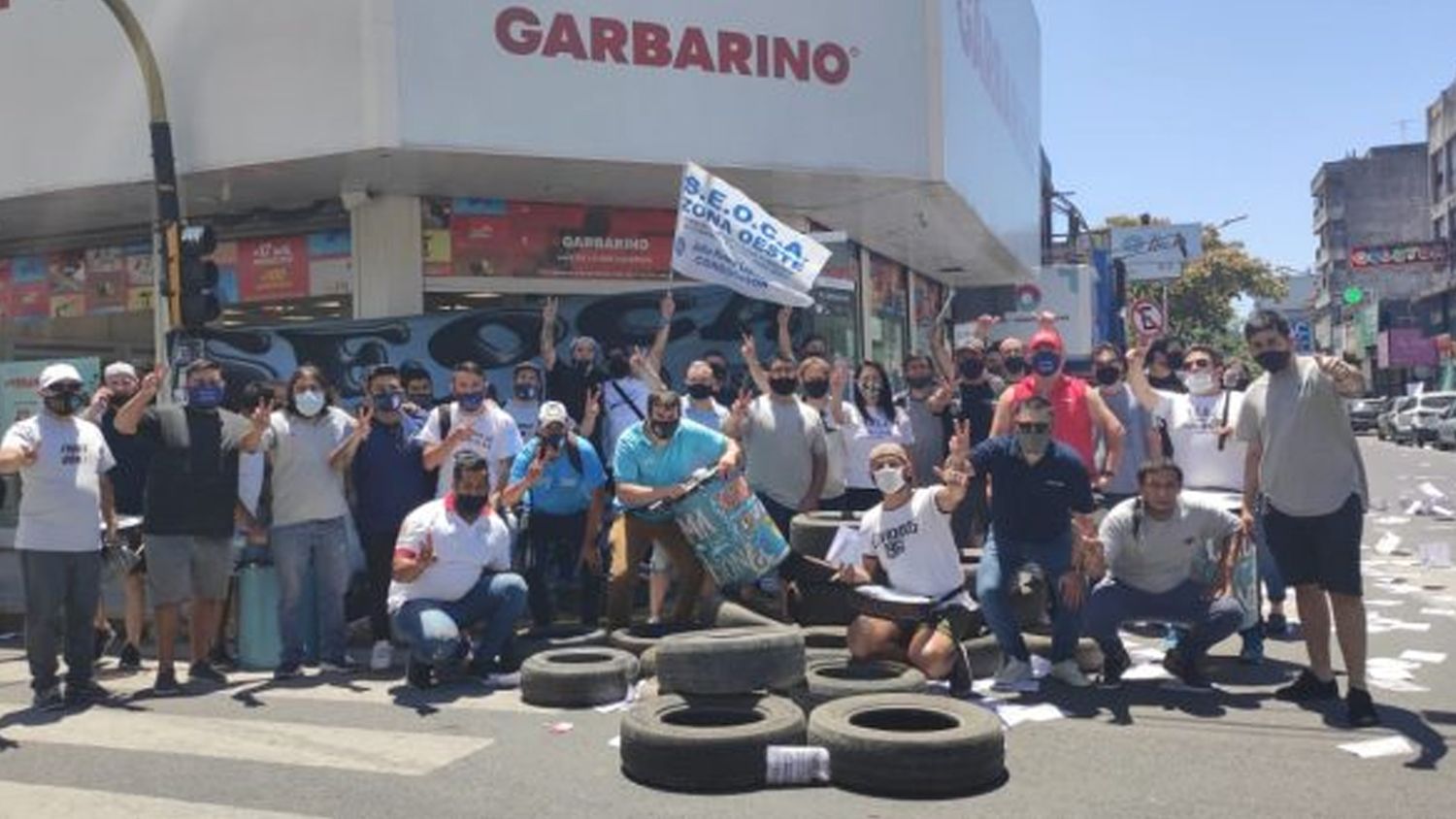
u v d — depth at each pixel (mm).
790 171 14297
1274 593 9000
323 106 12852
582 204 15609
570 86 13281
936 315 26312
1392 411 45594
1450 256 65000
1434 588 10961
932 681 7355
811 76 14422
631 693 7398
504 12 13039
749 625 7875
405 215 14766
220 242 15664
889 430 10250
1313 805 5262
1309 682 7070
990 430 10062
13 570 11141
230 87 13242
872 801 5469
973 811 5289
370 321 12688
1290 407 6754
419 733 6750
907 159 14984
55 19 14016
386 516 8633
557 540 9234
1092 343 36438
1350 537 6590
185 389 8562
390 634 8633
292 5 12992
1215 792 5469
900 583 7523
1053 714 6797
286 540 8312
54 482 7609
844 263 14438
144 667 8859
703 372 9586
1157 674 7746
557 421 8625
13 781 5977
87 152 13875
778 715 6008
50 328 17000
